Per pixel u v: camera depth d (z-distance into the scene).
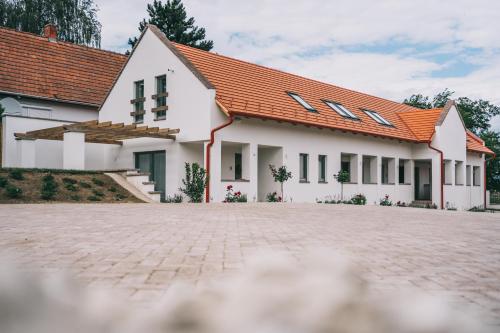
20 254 5.02
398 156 28.50
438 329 1.27
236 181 19.86
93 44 44.41
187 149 20.48
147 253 5.21
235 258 4.92
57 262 4.58
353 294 1.31
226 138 19.42
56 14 41.72
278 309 1.25
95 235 6.77
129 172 18.86
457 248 6.41
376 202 26.69
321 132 23.55
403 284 3.93
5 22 39.91
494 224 10.87
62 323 1.27
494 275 4.44
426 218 12.33
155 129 19.30
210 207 14.30
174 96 20.36
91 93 25.98
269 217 10.84
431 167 29.08
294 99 23.55
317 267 1.45
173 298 1.38
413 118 30.73
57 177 16.70
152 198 17.61
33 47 25.80
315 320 1.20
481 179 35.59
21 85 23.34
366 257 5.37
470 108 50.44
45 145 22.22
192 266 4.45
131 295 3.28
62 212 10.80
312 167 23.08
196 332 1.24
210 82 19.64
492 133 47.53
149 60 21.61
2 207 12.08
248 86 21.97
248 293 1.32
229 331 1.22
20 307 1.27
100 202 15.62
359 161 25.69
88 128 18.59
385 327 1.22
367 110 28.83
